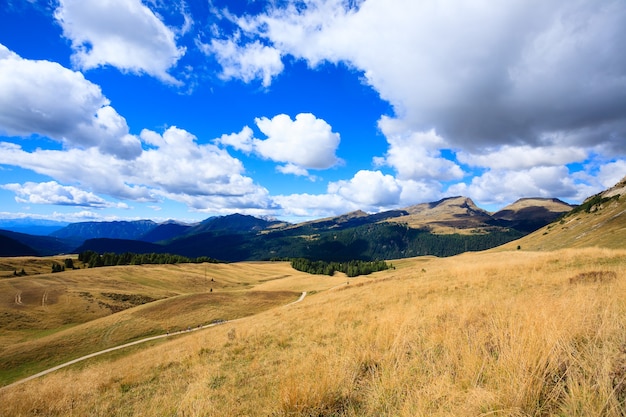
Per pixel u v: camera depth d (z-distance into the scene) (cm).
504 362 402
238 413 507
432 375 456
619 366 338
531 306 653
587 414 287
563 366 386
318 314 1561
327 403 445
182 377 862
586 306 571
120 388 871
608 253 1939
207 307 6400
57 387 1021
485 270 2011
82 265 14050
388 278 3331
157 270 12769
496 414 323
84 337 4934
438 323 790
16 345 4594
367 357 611
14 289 7688
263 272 16700
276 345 1036
